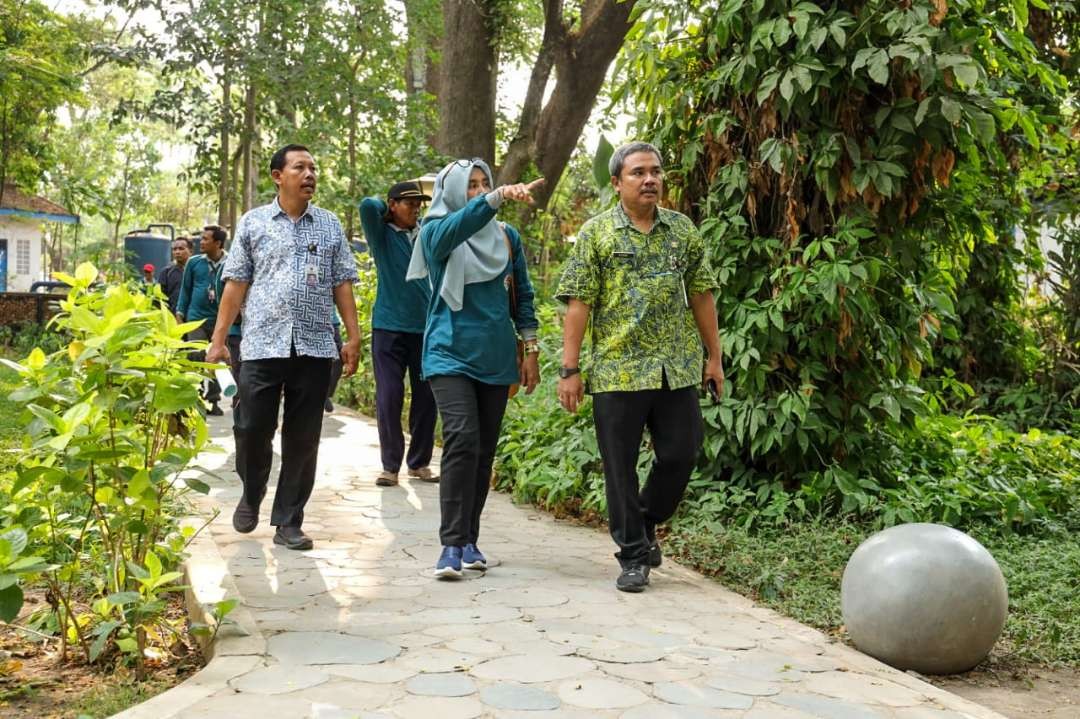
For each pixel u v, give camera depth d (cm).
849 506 575
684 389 483
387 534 572
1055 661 423
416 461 740
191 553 492
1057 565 525
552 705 325
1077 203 1005
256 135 1900
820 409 609
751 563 517
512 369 502
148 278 1748
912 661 397
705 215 632
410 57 1998
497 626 409
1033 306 1143
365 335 1163
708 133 611
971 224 650
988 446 759
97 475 383
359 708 314
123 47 1827
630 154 470
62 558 414
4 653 378
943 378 802
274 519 534
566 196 2214
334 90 1706
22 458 377
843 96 581
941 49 544
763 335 588
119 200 3356
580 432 688
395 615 418
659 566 528
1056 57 954
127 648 358
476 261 487
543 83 1667
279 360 511
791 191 584
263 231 514
